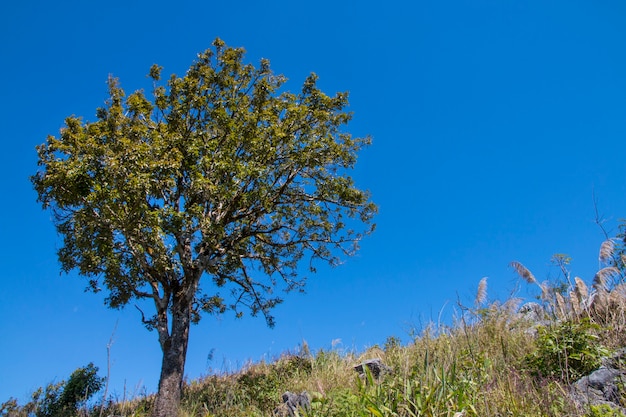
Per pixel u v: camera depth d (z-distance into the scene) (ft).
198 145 54.24
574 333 21.39
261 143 55.98
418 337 27.32
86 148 46.29
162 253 46.24
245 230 58.75
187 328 50.93
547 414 15.35
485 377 18.75
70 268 51.75
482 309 27.58
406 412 16.30
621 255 27.14
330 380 30.63
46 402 44.70
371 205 62.23
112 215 44.62
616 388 17.63
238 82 64.39
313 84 65.05
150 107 58.75
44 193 48.44
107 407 27.09
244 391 38.37
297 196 61.93
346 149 61.36
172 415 40.57
